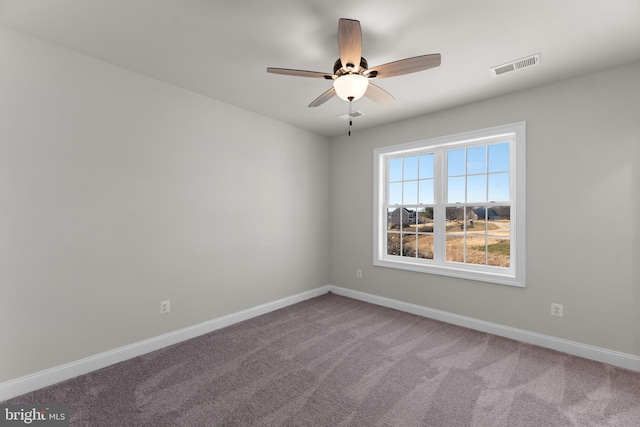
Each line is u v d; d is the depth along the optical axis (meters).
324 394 1.98
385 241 3.99
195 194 2.92
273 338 2.85
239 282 3.31
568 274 2.55
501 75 2.50
